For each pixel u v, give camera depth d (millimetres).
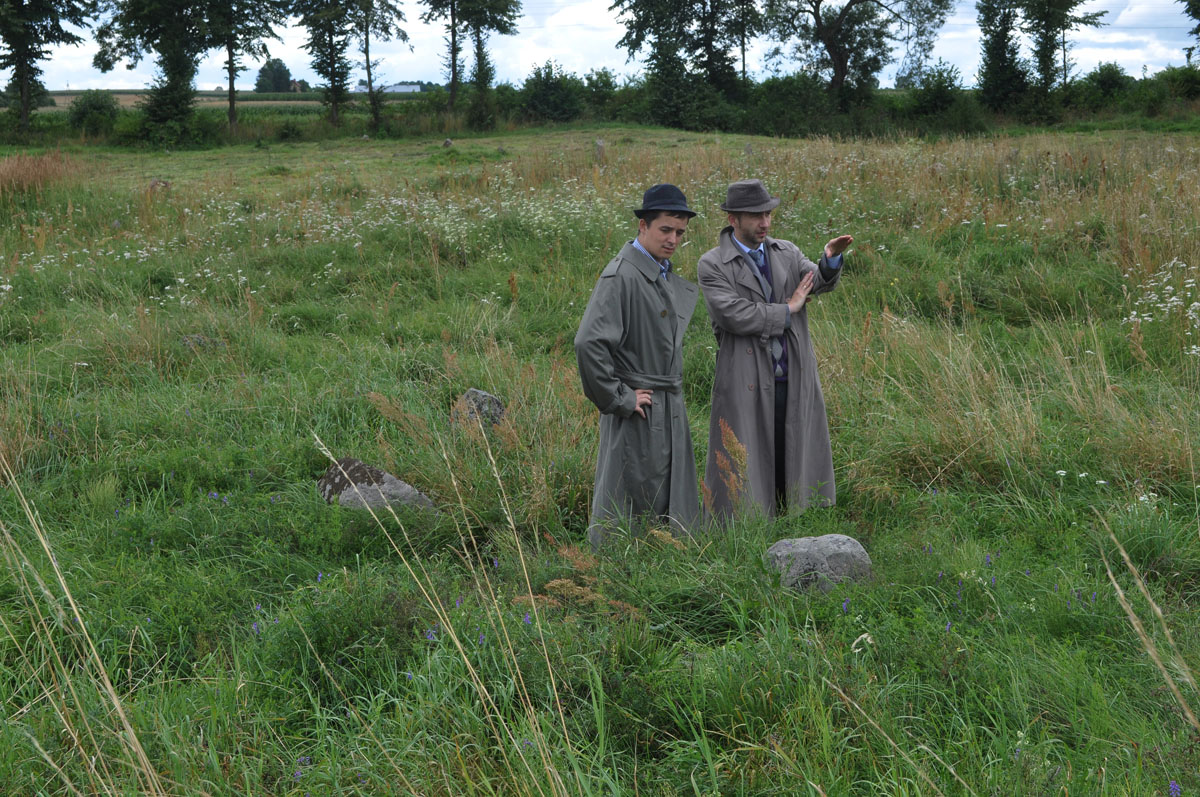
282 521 4566
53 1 40625
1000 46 42125
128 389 6719
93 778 2463
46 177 15734
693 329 7906
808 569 3590
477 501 4707
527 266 10445
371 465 5074
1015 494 4613
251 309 8102
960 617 3385
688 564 3740
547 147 27797
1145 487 4422
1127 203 9547
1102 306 7758
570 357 7383
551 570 3822
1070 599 3449
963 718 2760
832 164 14000
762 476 4406
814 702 2672
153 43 40719
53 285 9969
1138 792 2293
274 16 40625
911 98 43375
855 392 5902
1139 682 2920
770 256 4504
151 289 10008
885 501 4648
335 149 31641
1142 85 39469
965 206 10531
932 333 6875
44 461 5422
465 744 2662
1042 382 5992
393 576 3852
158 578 3898
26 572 3684
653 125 40031
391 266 10445
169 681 3156
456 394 6430
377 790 2525
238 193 16500
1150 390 5590
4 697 2986
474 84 43281
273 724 2908
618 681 2961
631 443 4043
